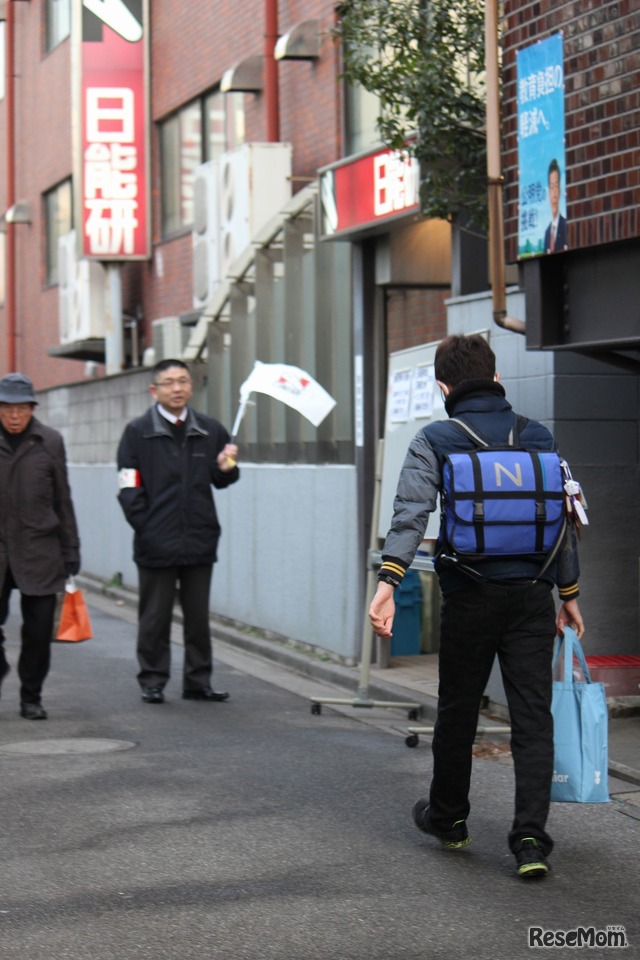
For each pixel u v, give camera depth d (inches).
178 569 520.7
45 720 481.1
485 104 499.8
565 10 428.5
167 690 551.2
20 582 470.9
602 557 463.8
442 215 515.2
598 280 423.8
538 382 466.0
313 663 600.7
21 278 1432.1
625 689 450.0
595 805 359.6
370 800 363.6
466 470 289.6
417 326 614.9
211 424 522.9
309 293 663.1
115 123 1017.5
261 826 336.5
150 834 328.8
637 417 466.9
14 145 1414.9
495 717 474.0
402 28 518.3
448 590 296.2
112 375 954.1
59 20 1264.8
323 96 749.3
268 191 791.1
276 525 681.6
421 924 263.1
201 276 887.7
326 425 637.9
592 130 416.5
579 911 271.3
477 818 343.9
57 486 480.1
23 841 323.3
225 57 898.1
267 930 260.1
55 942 254.1
